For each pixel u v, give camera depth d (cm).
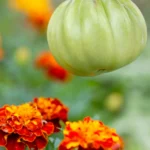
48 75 136
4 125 61
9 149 61
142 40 55
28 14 162
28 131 61
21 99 130
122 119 151
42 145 61
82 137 60
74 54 53
